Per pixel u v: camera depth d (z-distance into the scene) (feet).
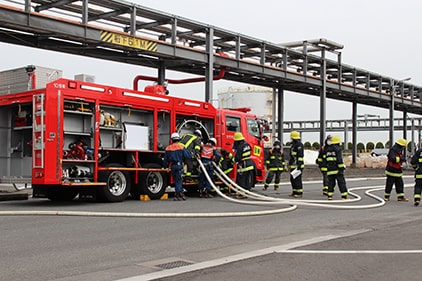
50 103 38.52
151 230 28.91
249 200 46.16
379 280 17.85
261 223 32.40
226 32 81.87
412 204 45.19
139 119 45.98
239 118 55.31
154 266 20.13
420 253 22.65
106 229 28.99
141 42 68.64
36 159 38.58
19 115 42.27
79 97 40.11
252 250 23.45
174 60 78.84
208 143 49.42
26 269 19.35
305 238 26.94
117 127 43.73
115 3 65.21
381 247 24.13
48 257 21.52
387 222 33.47
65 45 68.80
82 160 40.32
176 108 48.24
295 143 51.85
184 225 30.99
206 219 33.83
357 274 18.69
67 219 32.63
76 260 21.04
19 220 31.94
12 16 55.83
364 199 49.62
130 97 43.88
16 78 43.29
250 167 48.49
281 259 21.16
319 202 44.57
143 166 45.55
